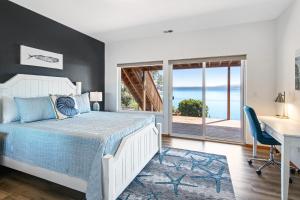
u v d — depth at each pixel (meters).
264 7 2.83
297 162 2.39
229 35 3.62
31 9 2.95
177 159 2.84
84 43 4.17
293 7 2.61
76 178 1.72
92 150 1.65
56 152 1.83
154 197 1.83
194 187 2.02
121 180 1.80
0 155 2.28
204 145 3.58
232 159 2.85
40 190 1.94
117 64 4.78
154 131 2.83
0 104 2.47
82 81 4.13
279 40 3.15
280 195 1.87
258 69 3.43
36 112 2.53
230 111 5.96
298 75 2.45
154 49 4.33
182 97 5.14
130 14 3.10
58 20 3.38
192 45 3.95
